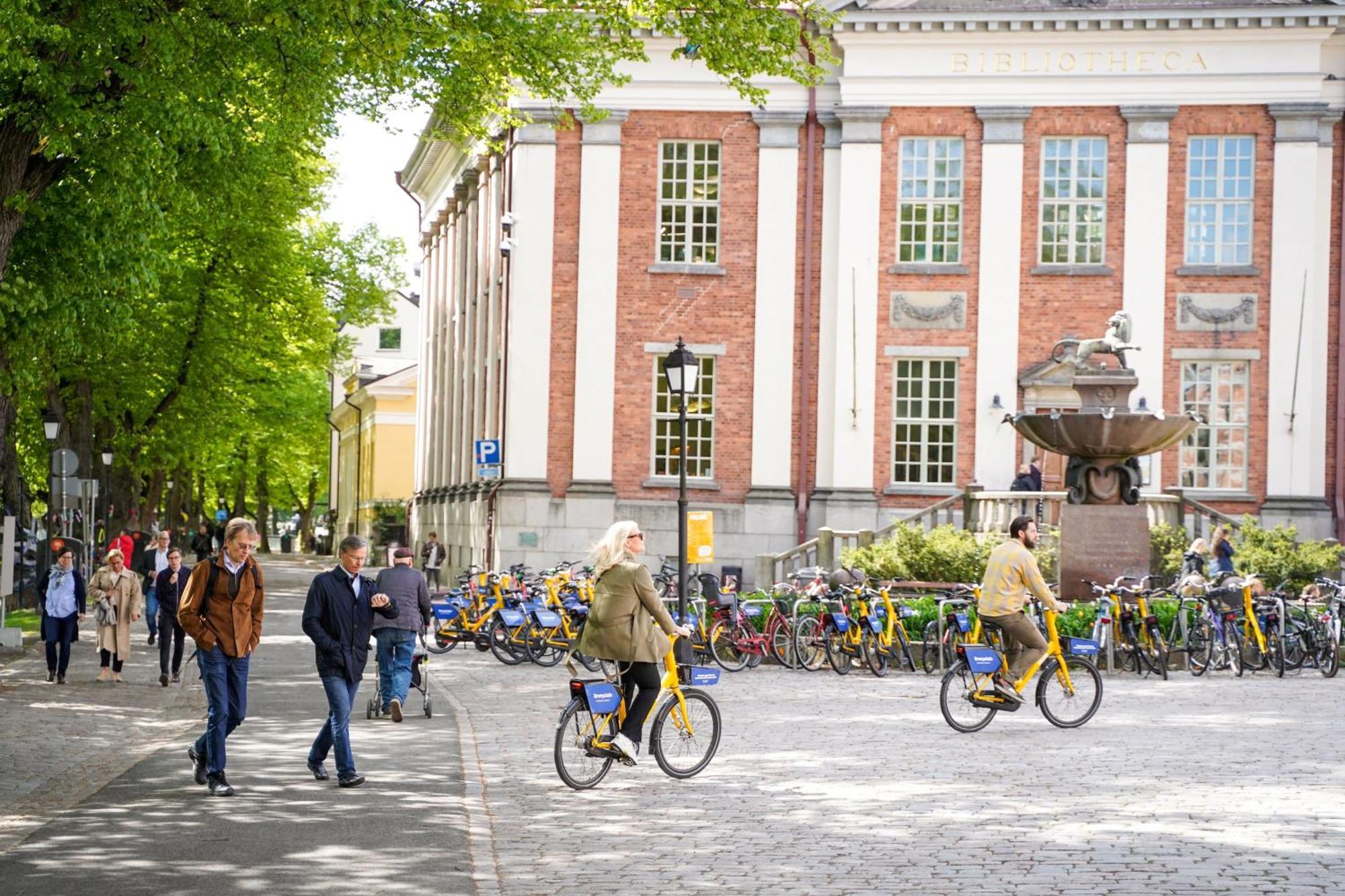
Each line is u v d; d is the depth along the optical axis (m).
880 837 10.69
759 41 19.84
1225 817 11.41
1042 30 39.34
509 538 39.88
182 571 22.11
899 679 22.86
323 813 11.44
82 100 18.55
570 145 40.25
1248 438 39.22
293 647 28.33
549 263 40.19
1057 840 10.57
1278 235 39.19
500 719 17.75
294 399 65.19
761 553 39.59
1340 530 38.94
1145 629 23.36
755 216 40.12
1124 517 26.42
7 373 23.19
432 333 60.34
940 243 39.81
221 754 12.28
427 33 18.67
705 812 11.70
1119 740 15.91
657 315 40.12
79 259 21.88
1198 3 39.00
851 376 39.50
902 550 28.47
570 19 21.53
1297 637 23.72
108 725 17.30
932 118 39.69
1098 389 26.56
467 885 9.09
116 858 9.79
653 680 12.93
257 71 21.30
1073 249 39.66
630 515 39.91
